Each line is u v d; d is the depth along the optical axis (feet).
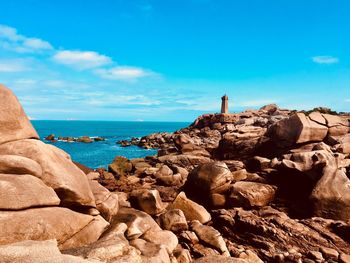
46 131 653.30
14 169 29.43
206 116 300.40
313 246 43.88
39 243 23.72
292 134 87.30
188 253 40.09
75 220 31.60
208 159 105.29
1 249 21.30
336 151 75.92
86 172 66.08
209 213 58.23
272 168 66.90
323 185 53.52
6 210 25.86
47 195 29.81
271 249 45.73
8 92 34.60
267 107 308.19
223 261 38.01
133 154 225.15
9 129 32.94
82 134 562.25
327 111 228.43
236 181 66.18
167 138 293.64
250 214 53.78
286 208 57.31
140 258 28.84
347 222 47.78
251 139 101.30
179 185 75.25
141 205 51.98
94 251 26.30
